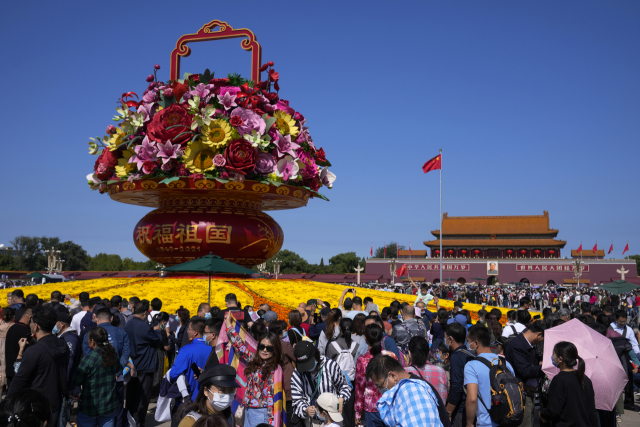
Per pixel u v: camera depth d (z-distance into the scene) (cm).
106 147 2381
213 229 2308
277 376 741
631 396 1406
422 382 581
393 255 14612
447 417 603
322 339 1025
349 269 14275
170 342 1323
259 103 2369
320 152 2630
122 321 1278
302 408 735
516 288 8062
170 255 2372
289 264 13812
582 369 743
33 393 423
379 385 607
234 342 771
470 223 12200
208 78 2453
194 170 2175
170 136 2206
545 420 784
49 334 798
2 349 1173
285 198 2483
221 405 530
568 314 1369
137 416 1041
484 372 724
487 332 768
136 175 2230
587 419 732
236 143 2194
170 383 851
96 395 797
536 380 913
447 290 5622
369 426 780
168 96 2350
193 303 1997
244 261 2441
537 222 11838
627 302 4559
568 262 10350
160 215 2383
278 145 2322
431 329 1493
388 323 1161
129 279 2475
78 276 7469
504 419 709
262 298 2148
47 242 14875
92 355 800
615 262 10125
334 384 759
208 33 2609
